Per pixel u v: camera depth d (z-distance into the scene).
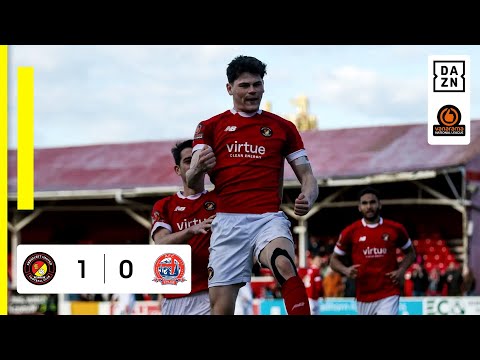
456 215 23.38
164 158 25.31
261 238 5.59
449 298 16.23
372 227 9.91
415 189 23.28
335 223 25.56
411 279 19.12
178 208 7.86
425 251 23.55
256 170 5.71
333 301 16.47
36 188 24.36
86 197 23.56
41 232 27.16
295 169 5.83
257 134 5.74
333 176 21.30
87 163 25.59
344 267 10.08
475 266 20.86
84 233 27.14
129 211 24.33
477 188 21.44
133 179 24.17
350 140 23.16
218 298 5.78
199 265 7.73
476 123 21.88
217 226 5.77
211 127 5.79
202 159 5.53
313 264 19.86
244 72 5.72
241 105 5.76
